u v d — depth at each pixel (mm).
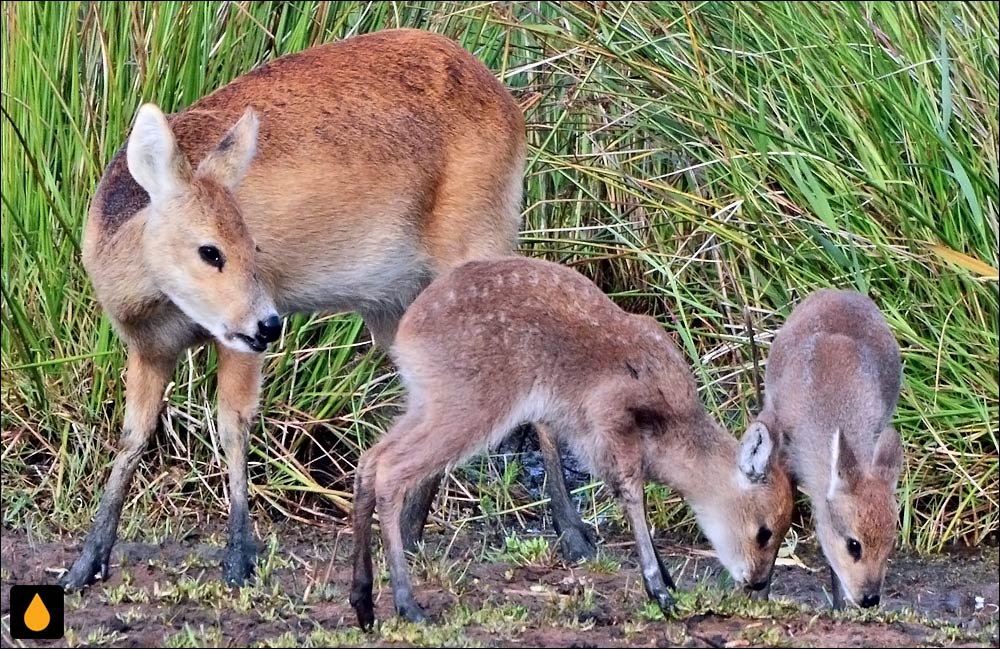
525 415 9125
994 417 11539
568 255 12992
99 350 11344
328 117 10461
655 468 9602
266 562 9961
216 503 11383
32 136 11766
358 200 10469
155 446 11625
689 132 12781
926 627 9031
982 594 10562
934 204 12188
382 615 8984
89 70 12086
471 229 11023
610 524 11766
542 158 12547
